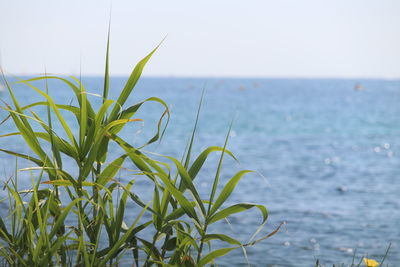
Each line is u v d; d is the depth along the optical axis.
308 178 16.22
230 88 131.38
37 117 1.65
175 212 1.67
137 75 1.68
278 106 59.25
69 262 1.66
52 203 1.63
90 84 108.88
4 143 18.75
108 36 1.66
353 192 13.80
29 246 1.54
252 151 23.20
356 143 27.48
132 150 1.61
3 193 6.96
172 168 15.48
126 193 1.65
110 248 1.64
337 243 8.21
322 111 51.88
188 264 1.66
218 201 1.62
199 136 29.00
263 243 7.94
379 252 7.69
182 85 151.38
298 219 10.16
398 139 29.80
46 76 1.60
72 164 14.84
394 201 12.44
